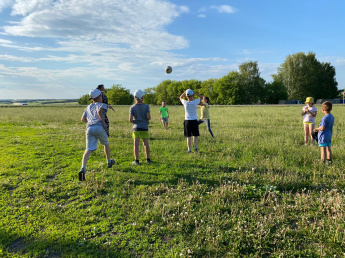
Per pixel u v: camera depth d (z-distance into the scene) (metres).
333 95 75.31
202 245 3.43
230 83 80.06
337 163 6.45
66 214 4.26
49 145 9.30
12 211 4.37
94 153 8.07
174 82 104.00
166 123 14.64
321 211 4.23
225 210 4.38
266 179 5.61
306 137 9.20
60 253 3.33
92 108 5.90
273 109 31.77
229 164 6.75
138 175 5.97
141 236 3.63
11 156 7.73
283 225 3.82
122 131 12.64
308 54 75.06
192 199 4.73
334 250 3.25
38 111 31.73
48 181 5.75
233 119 19.30
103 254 3.27
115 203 4.62
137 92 6.66
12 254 3.24
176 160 7.18
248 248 3.38
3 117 20.94
